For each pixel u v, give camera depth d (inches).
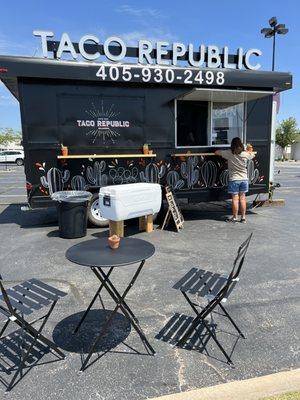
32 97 232.7
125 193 216.4
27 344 113.2
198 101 278.5
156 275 168.7
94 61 242.8
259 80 274.2
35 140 237.1
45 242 224.8
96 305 138.7
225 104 287.4
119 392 92.4
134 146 258.7
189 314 131.5
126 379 97.2
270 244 218.8
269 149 303.0
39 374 99.3
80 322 121.3
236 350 109.5
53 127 239.5
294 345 112.2
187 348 110.9
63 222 230.2
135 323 114.3
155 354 107.8
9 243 223.8
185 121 275.4
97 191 256.5
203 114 281.6
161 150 266.1
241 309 135.0
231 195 283.9
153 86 256.4
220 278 118.1
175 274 169.9
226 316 126.7
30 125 234.8
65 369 101.5
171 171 270.8
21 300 103.5
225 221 281.9
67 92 238.7
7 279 165.5
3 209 349.7
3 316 131.0
